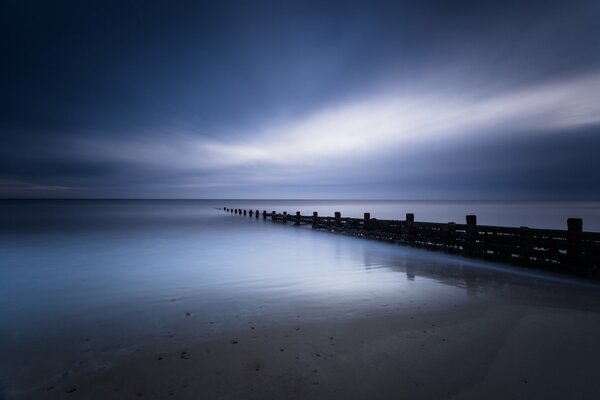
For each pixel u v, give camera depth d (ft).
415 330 16.93
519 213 167.43
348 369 12.97
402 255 44.14
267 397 11.19
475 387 11.66
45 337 16.76
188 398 11.20
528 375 12.44
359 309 20.56
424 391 11.44
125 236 69.31
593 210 207.72
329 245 55.57
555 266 31.83
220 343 15.65
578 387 11.64
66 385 12.12
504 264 36.47
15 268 35.83
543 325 17.52
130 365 13.58
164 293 25.22
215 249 50.80
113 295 24.77
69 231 79.20
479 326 17.43
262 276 31.24
